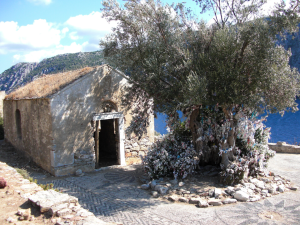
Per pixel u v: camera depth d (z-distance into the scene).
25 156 14.73
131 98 11.99
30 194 6.12
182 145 10.52
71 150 12.03
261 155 9.88
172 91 9.60
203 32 10.00
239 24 9.36
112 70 13.37
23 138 14.94
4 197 5.87
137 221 6.66
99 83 12.95
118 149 13.82
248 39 8.41
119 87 13.73
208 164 11.45
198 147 10.74
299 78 8.89
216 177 10.05
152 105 11.34
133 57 11.46
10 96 17.55
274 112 9.30
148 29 10.63
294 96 8.72
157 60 9.92
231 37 8.70
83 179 11.23
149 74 9.71
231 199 7.84
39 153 12.89
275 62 8.47
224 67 8.35
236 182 9.11
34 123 13.24
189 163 9.96
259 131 10.59
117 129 13.76
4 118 18.89
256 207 7.40
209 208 7.45
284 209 7.24
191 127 10.78
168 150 10.66
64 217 4.91
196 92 8.03
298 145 17.14
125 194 9.07
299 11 8.09
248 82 8.60
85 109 12.48
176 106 9.45
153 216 7.00
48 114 11.64
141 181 10.48
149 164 10.34
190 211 7.28
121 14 11.31
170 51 10.07
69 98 11.96
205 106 9.93
